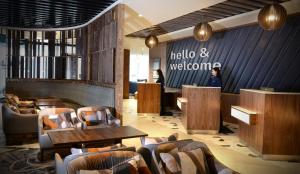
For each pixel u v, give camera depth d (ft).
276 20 16.71
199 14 24.89
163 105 32.99
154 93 32.27
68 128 16.49
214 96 23.44
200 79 34.12
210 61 32.40
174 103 36.91
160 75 33.24
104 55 25.79
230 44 29.50
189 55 36.01
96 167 7.22
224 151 18.37
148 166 8.37
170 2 21.75
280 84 23.98
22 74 37.78
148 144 8.83
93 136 13.58
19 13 29.37
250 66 27.04
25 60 37.55
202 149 8.95
